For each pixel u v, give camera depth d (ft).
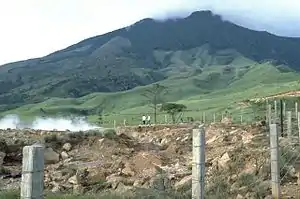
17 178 75.72
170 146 110.93
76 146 101.09
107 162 84.89
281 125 96.07
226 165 65.36
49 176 71.10
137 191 51.08
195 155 35.53
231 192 52.39
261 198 49.03
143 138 133.39
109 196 48.24
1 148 92.63
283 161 59.31
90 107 628.28
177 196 47.06
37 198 25.53
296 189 52.42
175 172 71.20
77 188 62.75
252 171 58.49
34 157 25.55
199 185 35.17
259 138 85.76
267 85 613.11
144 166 75.46
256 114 236.02
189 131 132.67
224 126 134.62
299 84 480.23
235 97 526.98
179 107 301.02
